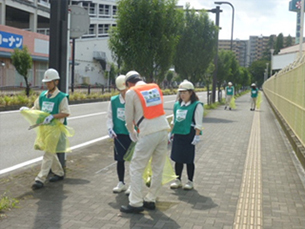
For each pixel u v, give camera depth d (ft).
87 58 195.83
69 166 24.66
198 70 66.54
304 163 24.40
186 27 63.31
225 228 14.37
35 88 109.81
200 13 64.13
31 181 20.94
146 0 42.16
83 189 19.40
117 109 18.90
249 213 16.06
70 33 24.06
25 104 71.10
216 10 76.23
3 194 18.33
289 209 16.67
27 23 166.09
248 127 49.39
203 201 17.71
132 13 41.91
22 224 14.60
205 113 68.74
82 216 15.55
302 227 14.60
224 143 35.09
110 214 15.83
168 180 18.15
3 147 32.91
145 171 18.34
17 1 133.28
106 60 204.74
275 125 54.19
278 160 27.71
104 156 28.40
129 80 17.25
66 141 20.40
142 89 16.40
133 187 16.10
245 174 22.98
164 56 43.62
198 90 231.91
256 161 26.96
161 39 42.70
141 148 16.11
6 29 114.52
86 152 30.17
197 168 24.56
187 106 19.66
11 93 82.23
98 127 48.62
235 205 17.15
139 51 41.63
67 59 22.97
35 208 16.44
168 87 209.36
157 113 16.40
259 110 87.51
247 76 200.34
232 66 140.36
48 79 19.77
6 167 25.53
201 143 34.78
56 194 18.49
